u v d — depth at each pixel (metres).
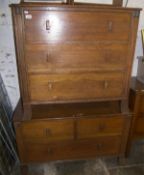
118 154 1.78
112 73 1.46
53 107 1.70
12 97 1.98
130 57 1.43
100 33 1.33
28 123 1.50
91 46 1.35
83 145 1.68
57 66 1.37
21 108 1.64
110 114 1.60
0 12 1.64
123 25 1.33
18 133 1.52
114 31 1.34
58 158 1.69
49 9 1.21
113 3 1.64
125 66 1.45
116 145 1.73
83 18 1.27
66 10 1.23
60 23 1.26
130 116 1.63
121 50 1.40
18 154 1.70
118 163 1.82
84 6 1.23
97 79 1.46
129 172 1.73
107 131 1.66
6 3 1.62
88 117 1.57
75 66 1.39
